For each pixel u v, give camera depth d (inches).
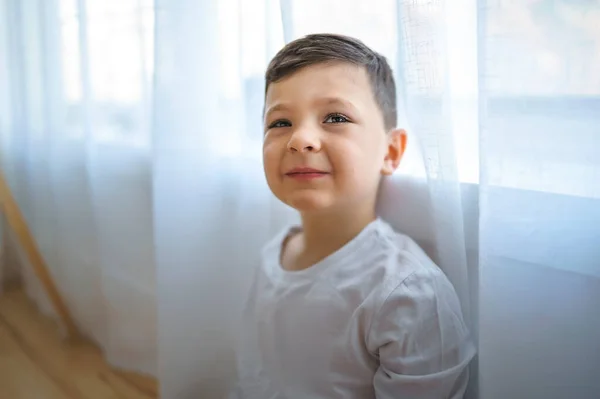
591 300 18.4
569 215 18.1
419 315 20.7
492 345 19.9
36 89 47.4
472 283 22.8
